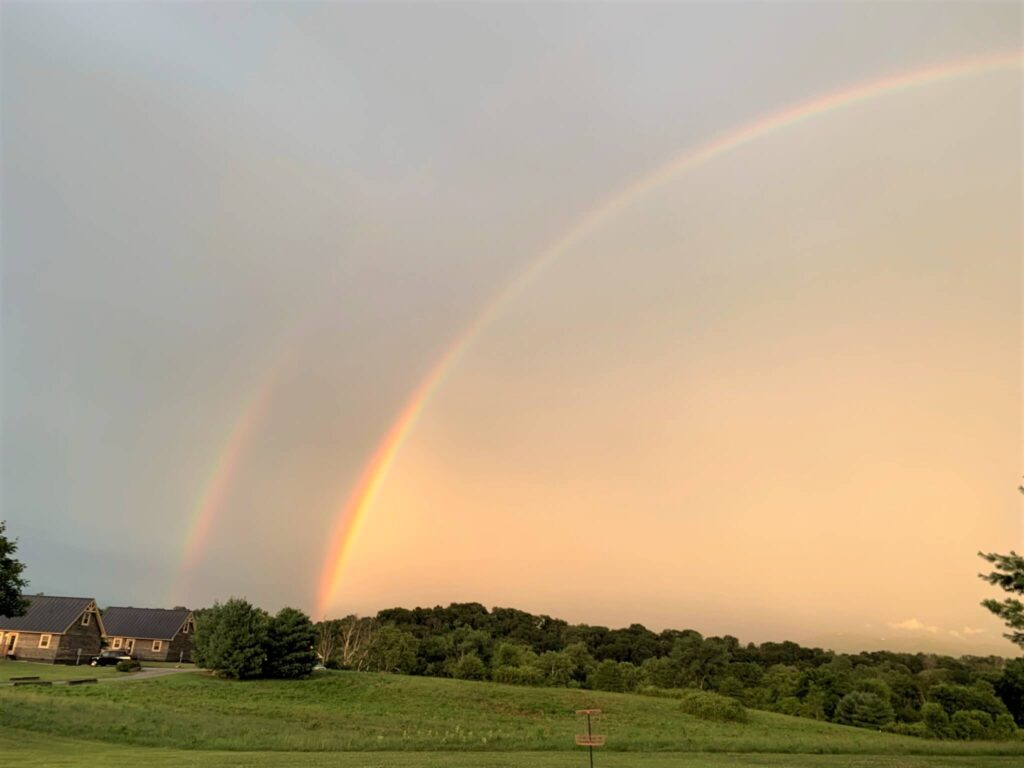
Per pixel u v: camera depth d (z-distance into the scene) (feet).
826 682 234.17
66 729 80.53
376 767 60.13
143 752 70.08
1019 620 68.33
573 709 140.26
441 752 79.20
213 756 67.46
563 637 385.91
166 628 251.39
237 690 146.51
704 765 70.79
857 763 78.38
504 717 127.13
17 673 169.07
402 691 153.28
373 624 279.08
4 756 62.59
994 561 71.51
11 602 106.01
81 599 229.45
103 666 204.85
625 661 338.75
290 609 180.14
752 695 238.27
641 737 101.91
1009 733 172.24
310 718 109.70
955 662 280.31
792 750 92.99
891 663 328.90
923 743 102.53
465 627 341.21
